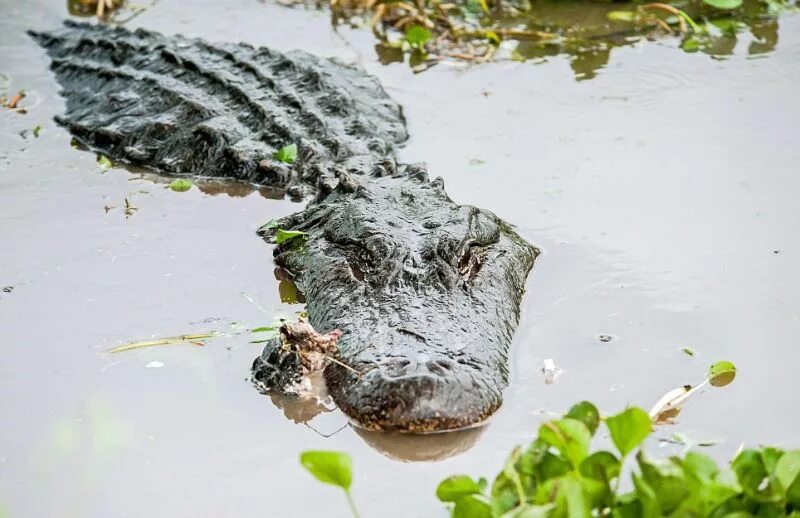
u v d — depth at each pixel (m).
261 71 19.80
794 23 22.44
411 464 10.59
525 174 17.11
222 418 11.31
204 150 17.92
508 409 11.25
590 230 15.27
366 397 10.78
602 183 16.69
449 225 13.15
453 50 22.00
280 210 16.48
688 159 17.30
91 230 15.73
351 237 13.51
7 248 15.09
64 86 20.98
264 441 10.95
